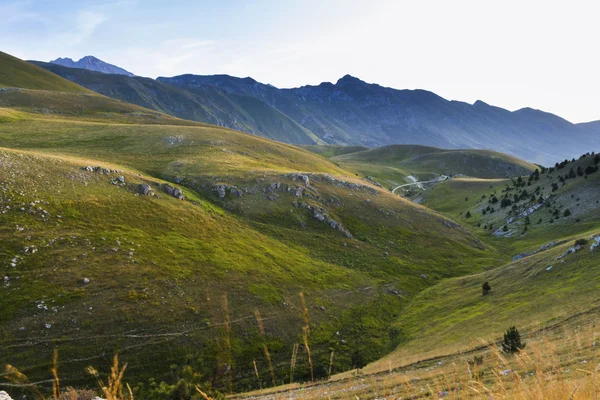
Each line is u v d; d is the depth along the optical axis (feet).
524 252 308.40
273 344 145.07
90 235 160.45
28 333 113.19
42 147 304.30
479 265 284.41
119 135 387.75
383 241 288.92
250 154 422.00
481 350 110.01
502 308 155.43
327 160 653.71
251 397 72.79
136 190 217.15
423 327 172.35
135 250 163.22
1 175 170.50
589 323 95.14
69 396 34.30
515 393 14.28
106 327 124.16
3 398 29.68
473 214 529.04
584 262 162.30
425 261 274.57
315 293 191.72
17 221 149.48
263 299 168.35
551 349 15.78
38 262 136.36
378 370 119.55
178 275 159.74
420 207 385.70
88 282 137.49
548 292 149.48
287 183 315.78
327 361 145.07
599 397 12.80
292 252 231.91
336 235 275.39
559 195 424.05
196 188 282.36
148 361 119.34
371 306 198.39
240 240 217.36
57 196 175.73
